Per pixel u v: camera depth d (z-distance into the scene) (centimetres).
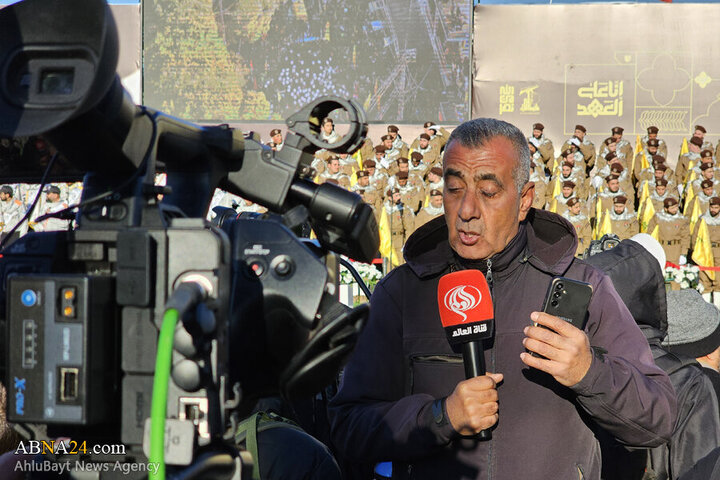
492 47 1725
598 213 1620
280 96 1777
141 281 104
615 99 1698
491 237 185
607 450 249
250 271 123
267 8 1764
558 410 183
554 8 1703
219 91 1783
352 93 1759
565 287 173
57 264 112
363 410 193
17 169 131
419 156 1619
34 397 102
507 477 180
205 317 101
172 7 1772
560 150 1706
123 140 110
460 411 171
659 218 1528
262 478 192
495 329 190
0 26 105
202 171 134
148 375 106
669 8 1680
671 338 281
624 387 169
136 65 1783
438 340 194
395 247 1515
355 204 136
